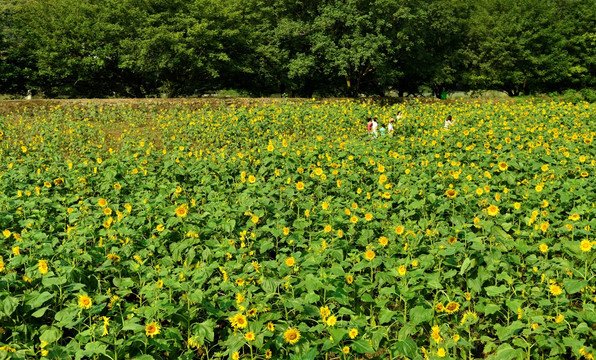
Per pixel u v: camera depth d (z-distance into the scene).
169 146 14.30
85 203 6.75
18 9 31.00
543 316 3.62
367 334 3.57
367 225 5.91
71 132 14.72
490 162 9.52
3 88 31.14
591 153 10.69
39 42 28.20
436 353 3.56
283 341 3.59
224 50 28.19
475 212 6.39
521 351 3.44
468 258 4.16
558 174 8.06
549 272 4.36
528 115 17.86
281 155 9.80
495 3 37.84
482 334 4.23
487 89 36.88
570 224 5.41
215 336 4.35
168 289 4.14
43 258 4.63
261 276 4.14
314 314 3.81
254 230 5.72
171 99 21.78
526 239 5.43
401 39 28.20
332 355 3.90
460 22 36.25
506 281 4.21
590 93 26.23
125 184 8.36
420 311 3.74
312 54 30.48
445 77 35.50
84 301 3.51
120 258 4.94
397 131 15.40
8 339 3.69
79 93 31.67
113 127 17.72
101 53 26.89
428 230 5.16
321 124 16.70
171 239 5.78
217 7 27.58
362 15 27.81
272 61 29.89
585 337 3.71
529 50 34.72
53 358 3.27
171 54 25.94
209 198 7.45
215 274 4.77
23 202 6.65
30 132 15.57
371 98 27.08
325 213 6.16
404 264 4.16
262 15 31.12
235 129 15.46
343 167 9.05
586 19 37.28
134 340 3.51
